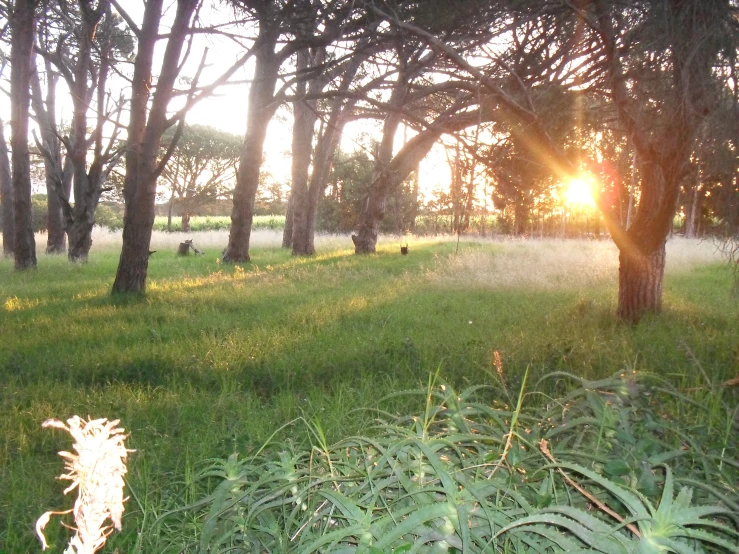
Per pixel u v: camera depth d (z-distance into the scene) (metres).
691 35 6.56
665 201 8.73
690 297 11.95
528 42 7.56
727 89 6.51
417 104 13.81
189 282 14.88
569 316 9.73
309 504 2.73
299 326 9.22
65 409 5.46
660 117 7.63
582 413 3.62
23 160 18.16
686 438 3.22
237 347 7.73
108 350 7.61
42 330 8.94
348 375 6.50
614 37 7.18
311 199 24.92
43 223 46.69
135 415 5.39
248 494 2.79
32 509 3.80
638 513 2.11
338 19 8.52
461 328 8.80
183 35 11.80
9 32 17.97
